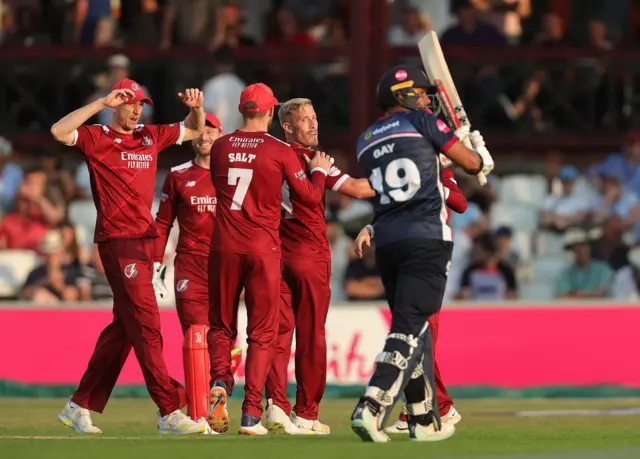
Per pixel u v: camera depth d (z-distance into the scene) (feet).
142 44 192.34
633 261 175.22
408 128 75.77
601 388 147.13
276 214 89.66
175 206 103.55
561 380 147.23
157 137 91.56
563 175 184.96
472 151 75.82
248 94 89.81
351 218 172.65
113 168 89.20
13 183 185.78
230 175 88.84
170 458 66.59
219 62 187.01
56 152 197.06
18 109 194.08
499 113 191.72
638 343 148.15
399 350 74.64
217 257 89.30
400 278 75.66
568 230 181.27
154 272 102.89
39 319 148.66
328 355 146.41
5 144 187.73
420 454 68.33
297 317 94.94
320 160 89.20
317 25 196.65
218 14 194.49
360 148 77.71
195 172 103.19
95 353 93.81
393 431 90.99
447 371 147.13
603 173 186.91
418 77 77.61
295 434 91.50
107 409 126.62
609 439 80.28
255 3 204.74
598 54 191.62
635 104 192.54
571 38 192.65
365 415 74.49
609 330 148.15
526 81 192.85
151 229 90.48
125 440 79.77
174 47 191.21
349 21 196.95
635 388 147.43
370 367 146.51
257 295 89.10
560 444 75.25
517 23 197.26
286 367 94.94
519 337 147.74
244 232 88.63
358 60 188.03
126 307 89.97
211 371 90.43
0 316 148.66
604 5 200.64
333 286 168.55
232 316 90.68
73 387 147.23
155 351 90.17
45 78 193.88
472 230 176.24
